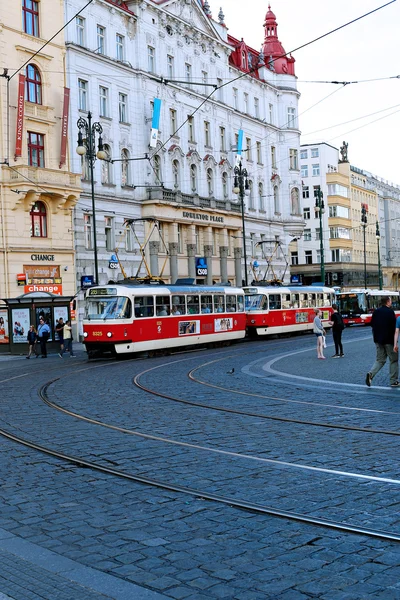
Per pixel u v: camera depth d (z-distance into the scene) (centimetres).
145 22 4984
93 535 659
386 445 1038
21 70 3912
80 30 4438
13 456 1033
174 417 1342
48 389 1870
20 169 3759
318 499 758
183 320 3328
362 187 10538
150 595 512
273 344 3709
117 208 4662
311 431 1166
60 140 4162
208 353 3219
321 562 570
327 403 1490
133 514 725
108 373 2316
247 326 4181
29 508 759
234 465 932
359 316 5931
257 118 6606
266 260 6531
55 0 4153
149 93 5016
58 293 4122
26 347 3478
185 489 816
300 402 1511
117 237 4656
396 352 1747
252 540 631
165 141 5181
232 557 589
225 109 6041
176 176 5362
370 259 10769
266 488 811
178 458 984
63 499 793
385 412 1347
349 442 1067
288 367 2331
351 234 9925
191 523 688
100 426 1262
